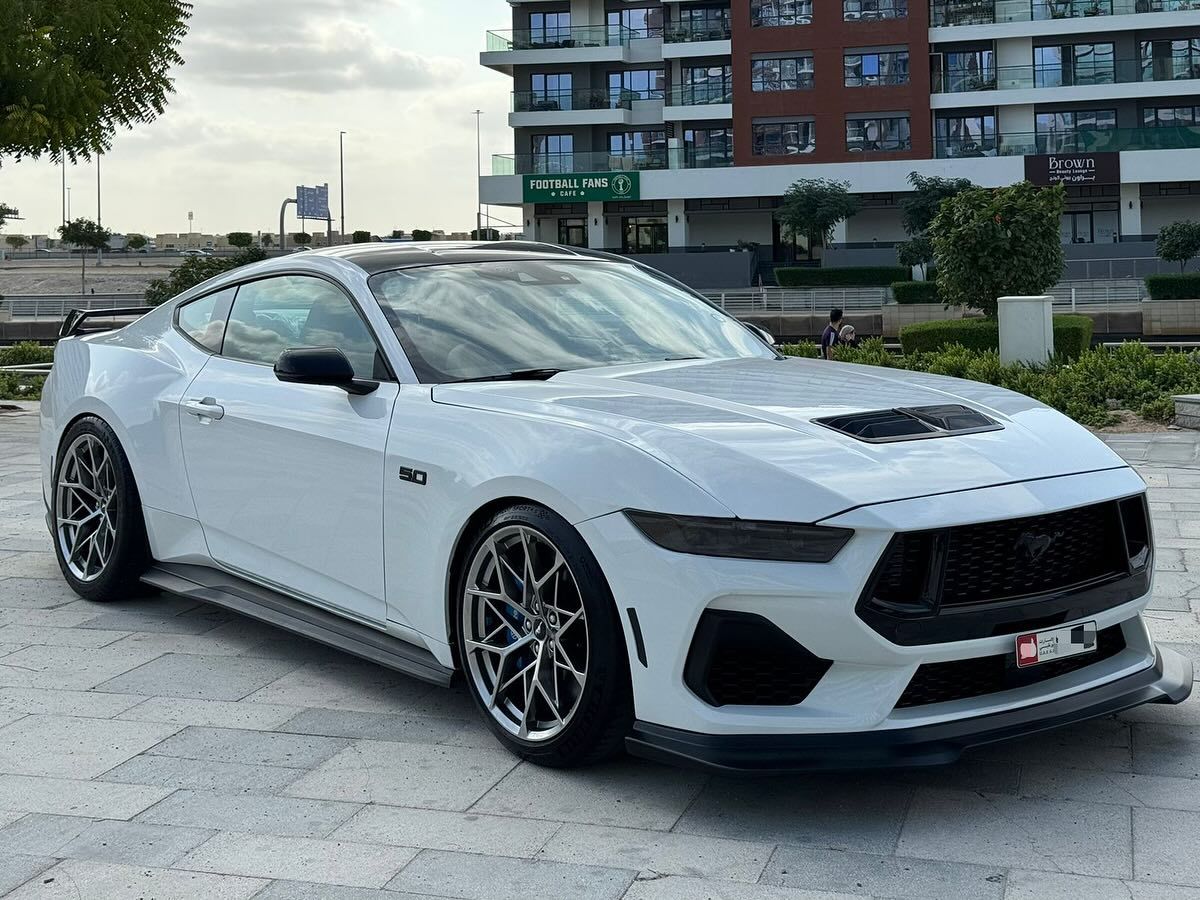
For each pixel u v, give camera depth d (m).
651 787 2.87
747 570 2.59
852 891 2.34
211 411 3.98
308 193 88.06
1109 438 8.77
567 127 53.94
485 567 3.09
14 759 3.11
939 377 3.64
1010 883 2.36
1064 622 2.79
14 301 47.47
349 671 3.81
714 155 50.72
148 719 3.39
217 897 2.38
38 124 12.48
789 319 36.59
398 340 3.52
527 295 3.84
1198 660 3.68
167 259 88.06
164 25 14.30
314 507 3.60
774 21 49.91
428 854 2.54
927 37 48.66
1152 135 46.03
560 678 2.96
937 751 2.58
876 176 49.00
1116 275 44.28
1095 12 47.31
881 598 2.60
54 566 5.23
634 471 2.76
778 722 2.62
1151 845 2.51
